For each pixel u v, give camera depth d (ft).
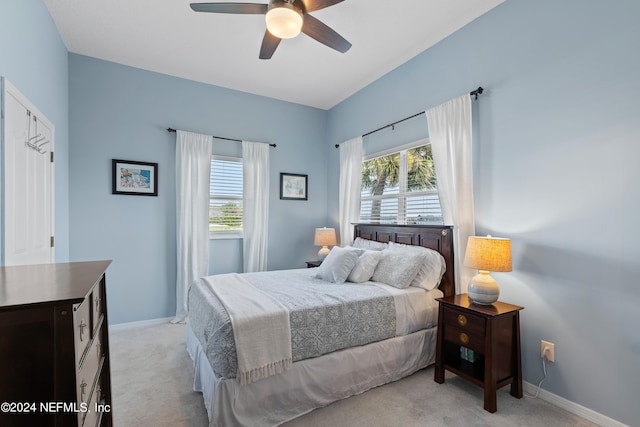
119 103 11.43
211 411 5.66
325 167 16.01
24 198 6.77
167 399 6.91
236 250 13.67
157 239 12.05
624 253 5.89
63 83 10.02
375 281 9.47
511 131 7.81
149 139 11.93
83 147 10.83
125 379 7.76
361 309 7.41
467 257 7.42
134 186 11.60
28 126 6.97
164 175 12.18
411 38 9.70
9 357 2.48
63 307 2.59
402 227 10.69
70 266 4.20
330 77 12.46
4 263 5.83
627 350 5.83
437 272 8.86
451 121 8.98
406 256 9.11
